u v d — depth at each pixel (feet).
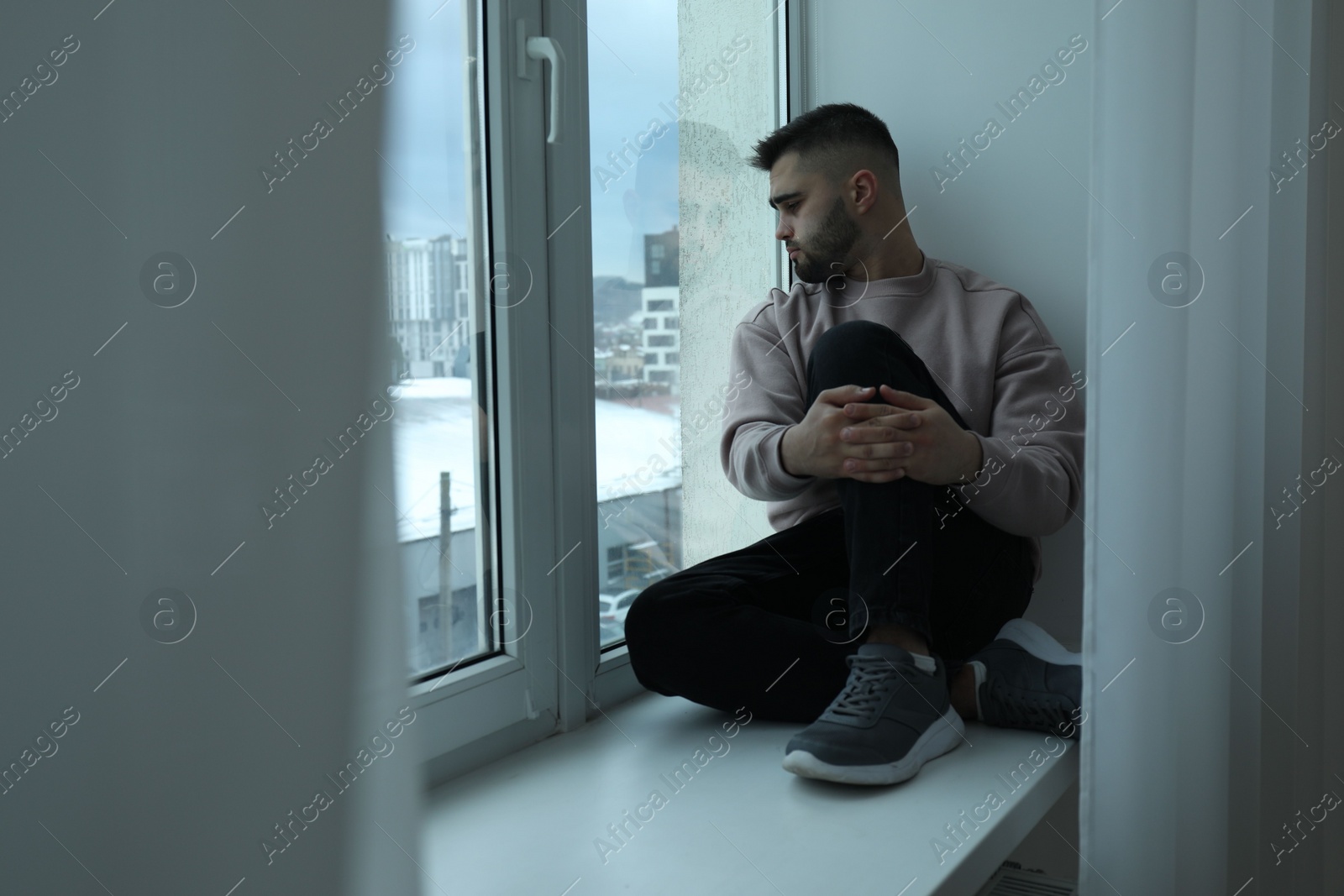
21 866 1.08
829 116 4.32
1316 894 3.48
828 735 2.90
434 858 2.54
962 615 3.61
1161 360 2.74
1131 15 2.68
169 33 1.14
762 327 4.36
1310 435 3.38
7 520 1.06
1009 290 4.29
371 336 1.31
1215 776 2.89
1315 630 3.43
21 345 1.06
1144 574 2.76
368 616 1.31
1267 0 3.07
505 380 3.32
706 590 3.44
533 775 3.13
